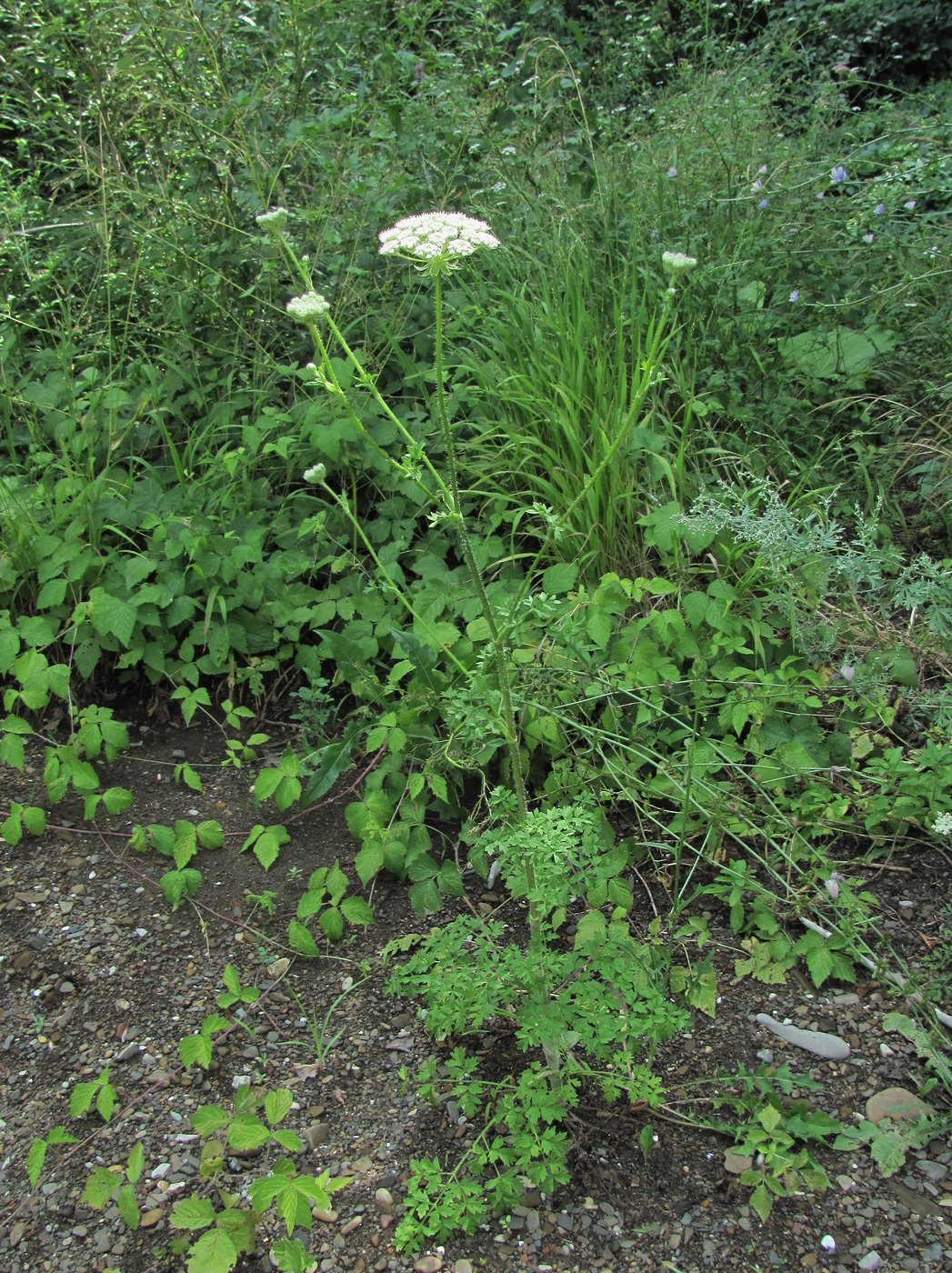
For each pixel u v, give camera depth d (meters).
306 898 2.59
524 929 2.60
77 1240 2.00
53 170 4.98
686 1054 2.30
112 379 3.93
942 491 3.47
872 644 3.09
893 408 3.72
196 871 2.71
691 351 3.74
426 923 2.63
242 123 3.95
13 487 3.46
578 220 4.15
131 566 3.20
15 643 3.08
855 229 4.02
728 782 2.73
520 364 3.70
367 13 4.34
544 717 2.75
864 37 6.93
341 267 3.80
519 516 3.29
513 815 2.30
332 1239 1.97
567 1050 2.15
